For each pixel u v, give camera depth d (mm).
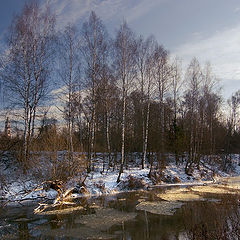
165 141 30156
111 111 30469
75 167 17531
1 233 9883
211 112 34031
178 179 24344
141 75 25719
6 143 19797
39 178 16281
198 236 8445
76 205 14703
